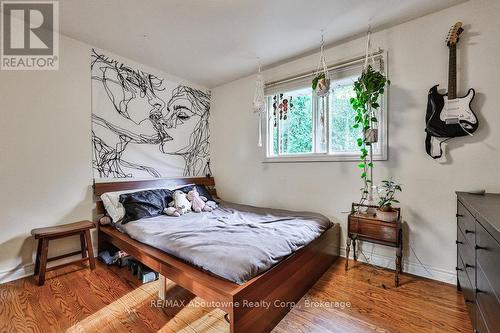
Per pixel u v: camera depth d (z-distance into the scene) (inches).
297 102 113.3
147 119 116.8
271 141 121.8
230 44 96.8
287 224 80.4
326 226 88.0
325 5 73.1
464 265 58.9
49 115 86.7
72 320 57.9
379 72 81.8
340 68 96.3
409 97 81.1
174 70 122.5
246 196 131.6
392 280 77.6
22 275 79.9
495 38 67.4
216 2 71.6
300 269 67.7
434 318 58.5
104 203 96.0
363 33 88.8
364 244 92.0
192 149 138.3
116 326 55.8
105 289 72.1
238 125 134.6
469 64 70.7
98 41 94.4
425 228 78.9
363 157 84.9
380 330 54.6
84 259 84.7
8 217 78.1
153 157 119.5
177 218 92.9
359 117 83.8
